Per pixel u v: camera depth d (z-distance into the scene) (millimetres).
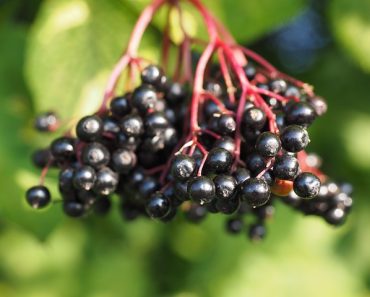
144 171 265
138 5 308
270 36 384
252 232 292
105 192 257
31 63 302
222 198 237
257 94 260
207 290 413
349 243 406
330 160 383
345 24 334
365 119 381
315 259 405
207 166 242
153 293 434
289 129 239
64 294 425
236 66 267
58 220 313
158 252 445
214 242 416
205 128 260
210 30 277
